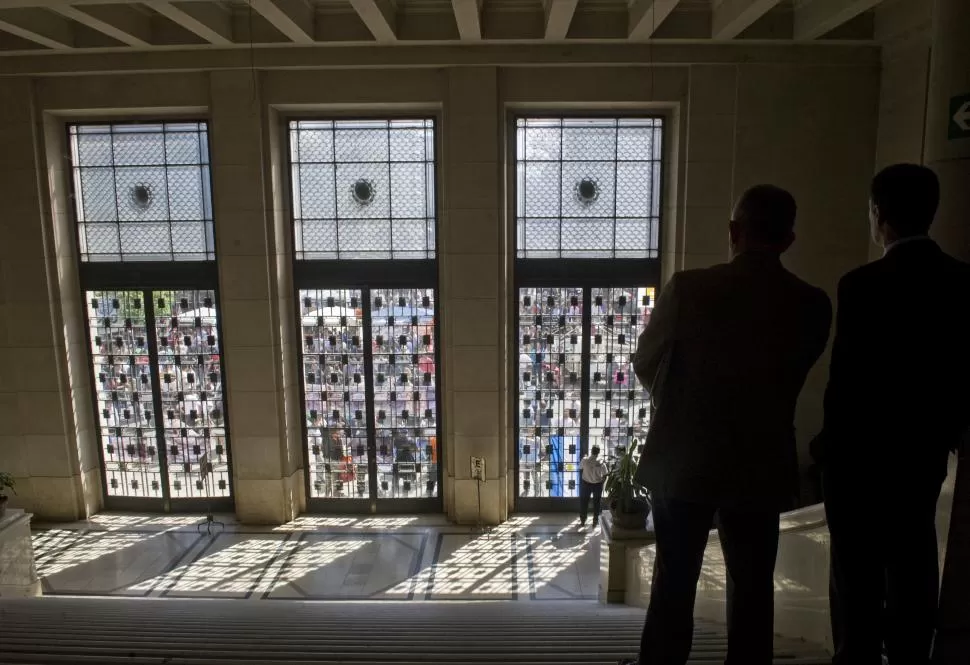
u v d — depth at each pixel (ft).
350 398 35.06
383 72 31.48
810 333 6.28
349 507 35.96
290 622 14.57
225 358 33.81
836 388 7.27
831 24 26.84
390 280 33.96
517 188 33.37
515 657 10.05
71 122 33.40
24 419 34.35
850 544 7.38
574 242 33.76
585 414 34.99
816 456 7.70
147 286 34.27
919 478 7.00
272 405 33.71
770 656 6.51
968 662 7.57
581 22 29.68
